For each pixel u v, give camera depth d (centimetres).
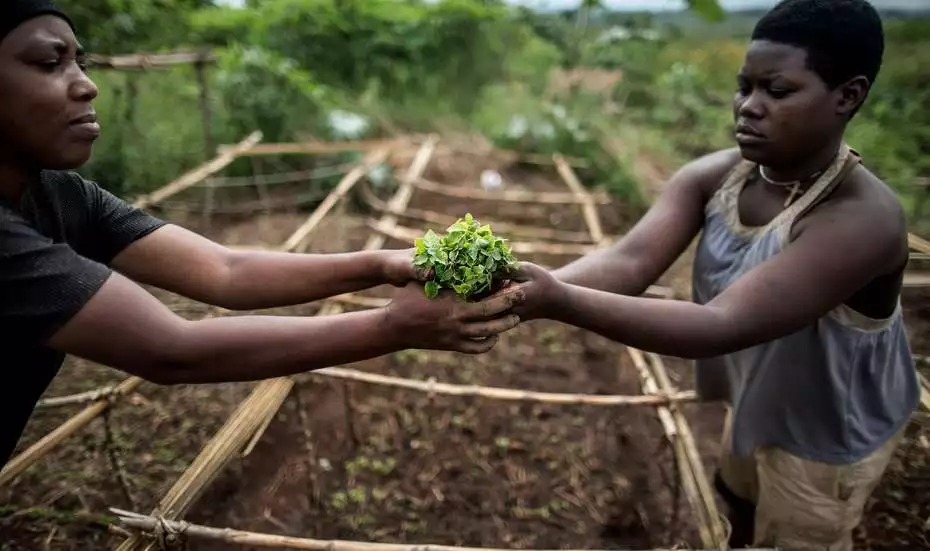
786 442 205
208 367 134
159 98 638
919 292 377
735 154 214
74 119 129
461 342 155
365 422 350
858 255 166
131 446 319
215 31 855
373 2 895
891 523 280
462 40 960
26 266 119
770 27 171
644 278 209
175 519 197
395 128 841
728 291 172
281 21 873
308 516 295
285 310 423
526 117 824
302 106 719
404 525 292
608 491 315
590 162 738
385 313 151
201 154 627
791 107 169
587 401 289
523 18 1084
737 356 213
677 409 283
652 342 166
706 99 934
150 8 597
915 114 663
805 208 179
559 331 444
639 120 938
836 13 163
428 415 357
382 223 466
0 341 123
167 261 169
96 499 289
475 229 165
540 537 290
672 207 216
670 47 1074
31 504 285
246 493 304
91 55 466
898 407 207
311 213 614
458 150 788
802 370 195
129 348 126
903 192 532
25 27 122
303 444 333
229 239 549
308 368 145
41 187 146
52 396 341
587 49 1067
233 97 677
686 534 293
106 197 167
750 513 257
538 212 638
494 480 319
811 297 167
